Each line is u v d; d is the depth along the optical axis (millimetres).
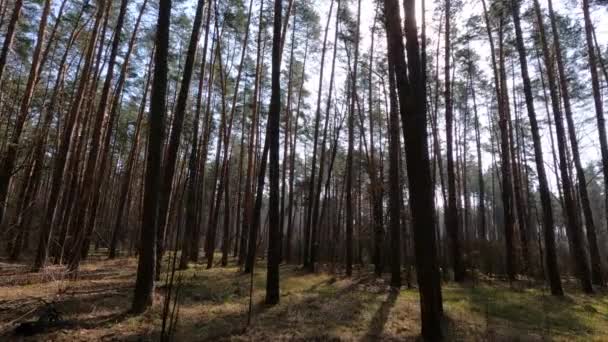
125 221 33031
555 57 19219
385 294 12328
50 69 21875
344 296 11500
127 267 18234
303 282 14711
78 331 6895
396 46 7781
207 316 8461
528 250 20828
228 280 14047
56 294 9703
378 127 28641
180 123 10539
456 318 9047
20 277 11984
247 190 21062
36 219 18453
